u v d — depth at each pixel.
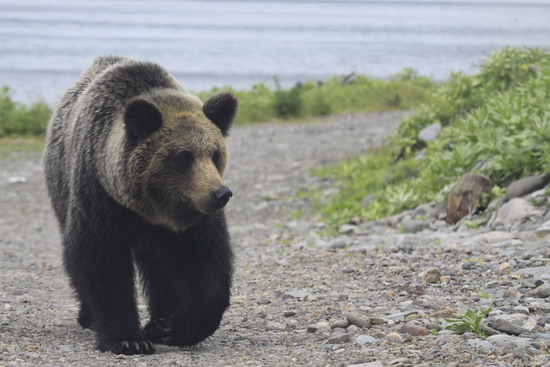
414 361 10.24
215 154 12.35
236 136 48.84
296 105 57.81
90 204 12.52
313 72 113.12
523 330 11.38
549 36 52.78
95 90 13.27
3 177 38.16
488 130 22.88
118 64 13.56
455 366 9.85
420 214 22.56
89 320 14.57
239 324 13.97
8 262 22.53
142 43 184.50
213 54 152.75
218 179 11.77
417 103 61.88
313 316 13.80
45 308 16.45
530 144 20.97
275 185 33.19
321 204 28.72
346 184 30.44
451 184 22.53
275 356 11.43
